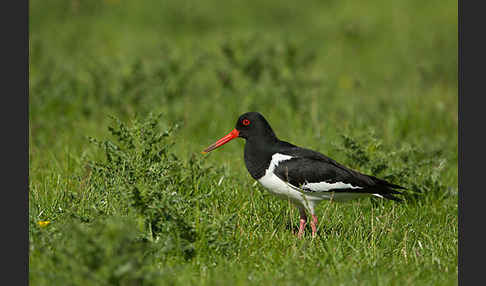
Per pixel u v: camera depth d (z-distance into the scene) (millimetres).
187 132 15812
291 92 17781
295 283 8180
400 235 10328
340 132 13578
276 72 18969
